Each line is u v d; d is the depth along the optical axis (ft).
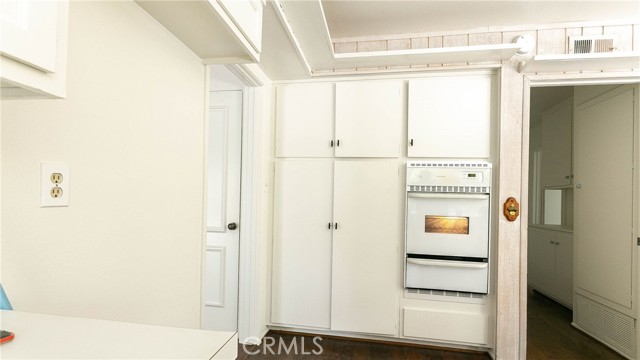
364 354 7.15
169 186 4.00
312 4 5.04
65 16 1.86
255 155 7.53
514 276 6.87
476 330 7.13
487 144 7.19
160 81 3.77
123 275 3.27
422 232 7.30
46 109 2.44
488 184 6.99
